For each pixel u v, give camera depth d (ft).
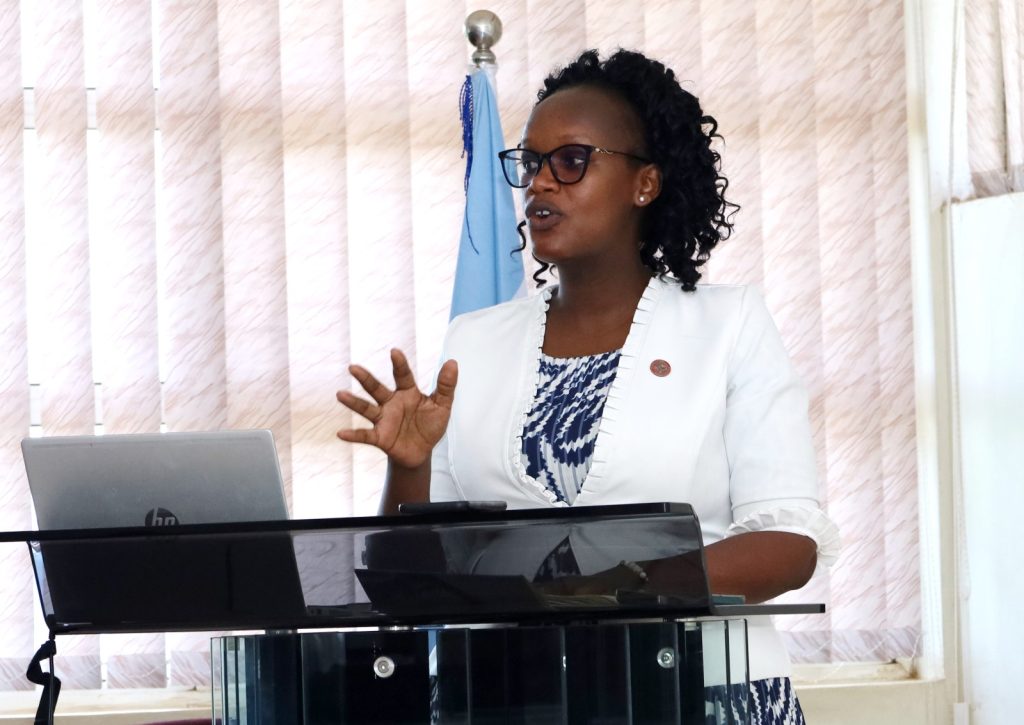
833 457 19.42
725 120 19.71
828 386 19.52
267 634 6.37
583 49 19.66
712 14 19.88
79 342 18.75
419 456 7.55
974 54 19.16
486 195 16.65
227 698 6.40
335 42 19.45
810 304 19.47
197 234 19.08
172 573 6.53
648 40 19.84
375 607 6.34
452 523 5.91
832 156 19.84
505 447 9.43
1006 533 18.60
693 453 9.04
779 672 8.70
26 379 18.65
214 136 19.16
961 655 19.07
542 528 5.80
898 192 19.74
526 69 19.61
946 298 19.60
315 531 6.15
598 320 9.73
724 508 9.29
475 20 16.94
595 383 9.41
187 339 18.97
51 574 6.73
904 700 18.94
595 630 5.99
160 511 7.27
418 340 19.36
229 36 19.38
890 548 19.33
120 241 18.92
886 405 19.48
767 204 19.71
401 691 6.18
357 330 19.29
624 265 9.76
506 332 10.00
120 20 19.20
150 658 18.38
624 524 5.66
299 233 19.26
